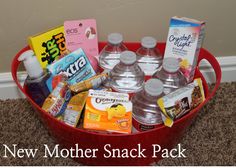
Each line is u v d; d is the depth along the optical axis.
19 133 0.97
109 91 0.83
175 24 0.89
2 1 0.89
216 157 0.92
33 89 0.85
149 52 0.94
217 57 1.13
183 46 0.89
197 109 0.78
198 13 1.01
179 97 0.78
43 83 0.84
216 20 1.03
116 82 0.88
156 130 0.75
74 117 0.81
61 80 0.86
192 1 0.98
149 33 1.03
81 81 0.89
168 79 0.86
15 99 1.08
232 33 1.07
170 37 0.91
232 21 1.04
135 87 0.87
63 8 0.93
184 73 0.91
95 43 0.97
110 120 0.77
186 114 0.81
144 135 0.75
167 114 0.76
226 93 1.11
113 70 0.89
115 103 0.79
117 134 0.74
